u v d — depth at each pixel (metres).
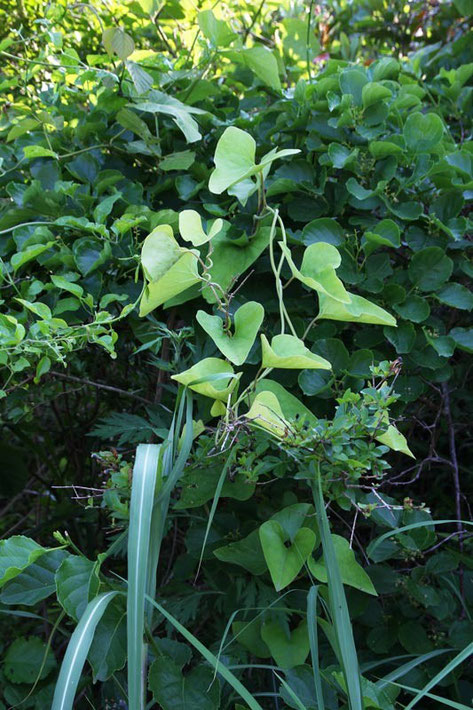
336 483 1.22
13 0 1.92
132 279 1.52
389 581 1.44
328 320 1.50
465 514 1.82
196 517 1.48
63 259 1.42
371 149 1.49
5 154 1.64
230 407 1.23
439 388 1.71
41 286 1.36
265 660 1.51
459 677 1.47
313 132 1.57
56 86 1.69
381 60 1.71
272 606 1.38
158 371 1.67
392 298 1.44
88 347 1.69
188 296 1.41
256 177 1.43
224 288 1.41
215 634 1.59
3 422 1.88
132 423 1.46
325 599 1.30
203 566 1.52
